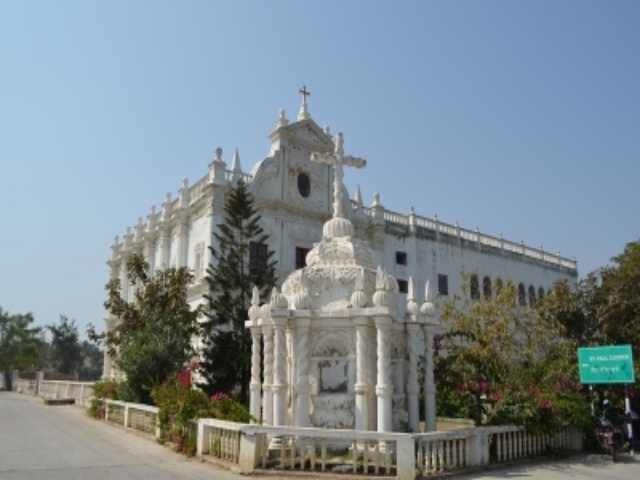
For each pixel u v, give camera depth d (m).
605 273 31.47
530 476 13.47
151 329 28.72
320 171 41.69
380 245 43.22
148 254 46.31
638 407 19.69
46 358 101.69
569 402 17.50
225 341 30.11
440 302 44.00
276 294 15.47
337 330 15.34
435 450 13.10
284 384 15.37
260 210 37.69
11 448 17.53
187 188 40.88
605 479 13.45
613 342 27.61
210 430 15.41
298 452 13.37
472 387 17.31
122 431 22.97
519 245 55.47
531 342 21.98
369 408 14.84
